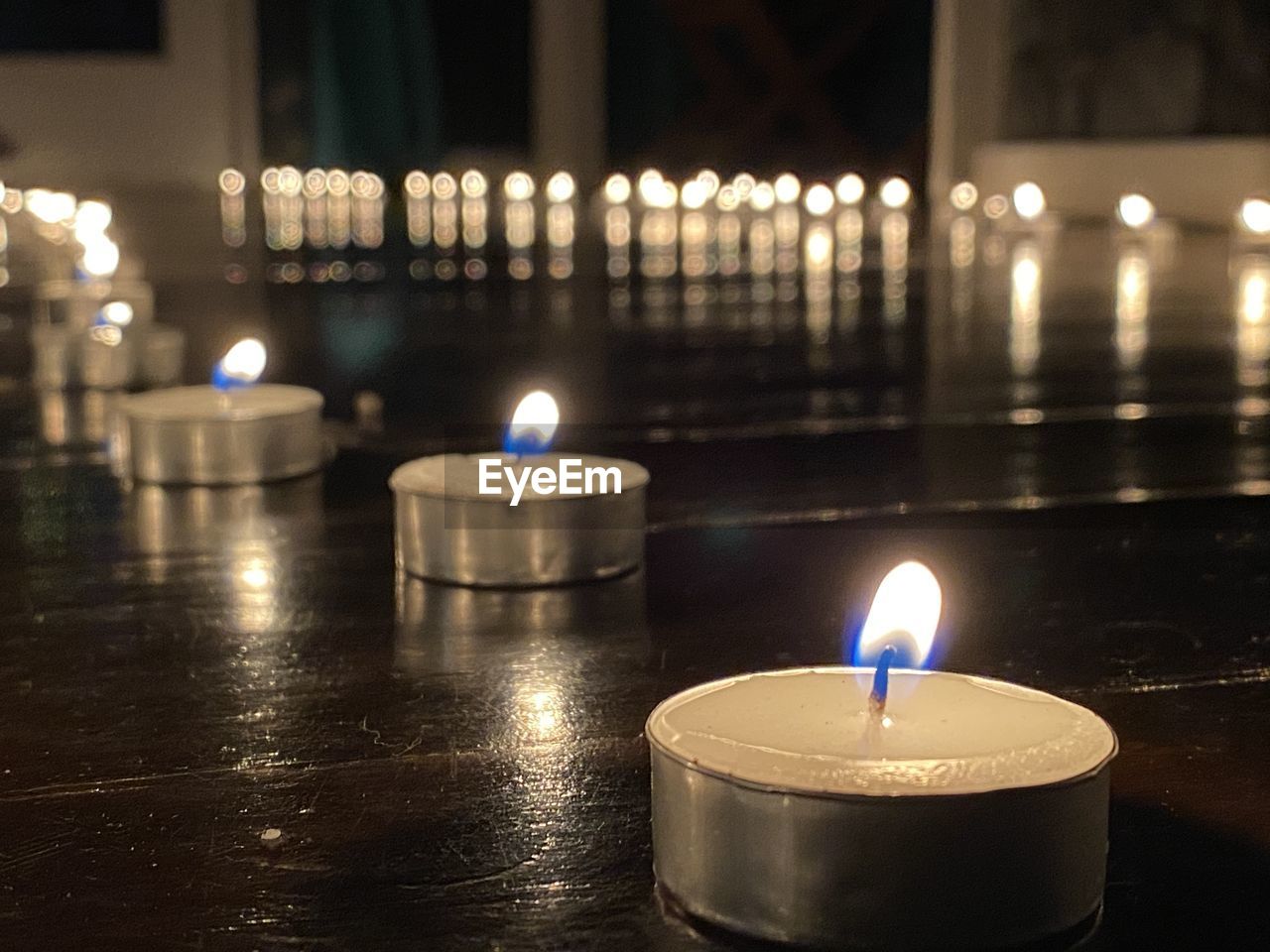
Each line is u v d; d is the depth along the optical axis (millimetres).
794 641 214
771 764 116
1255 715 185
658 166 1901
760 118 1898
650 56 1889
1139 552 271
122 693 194
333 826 152
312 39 1752
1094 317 700
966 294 829
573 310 747
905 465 354
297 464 327
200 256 1135
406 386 494
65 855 146
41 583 247
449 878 140
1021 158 1626
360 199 1632
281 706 188
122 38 1570
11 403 440
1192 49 1387
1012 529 289
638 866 141
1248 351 570
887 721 121
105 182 1582
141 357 471
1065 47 1566
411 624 222
